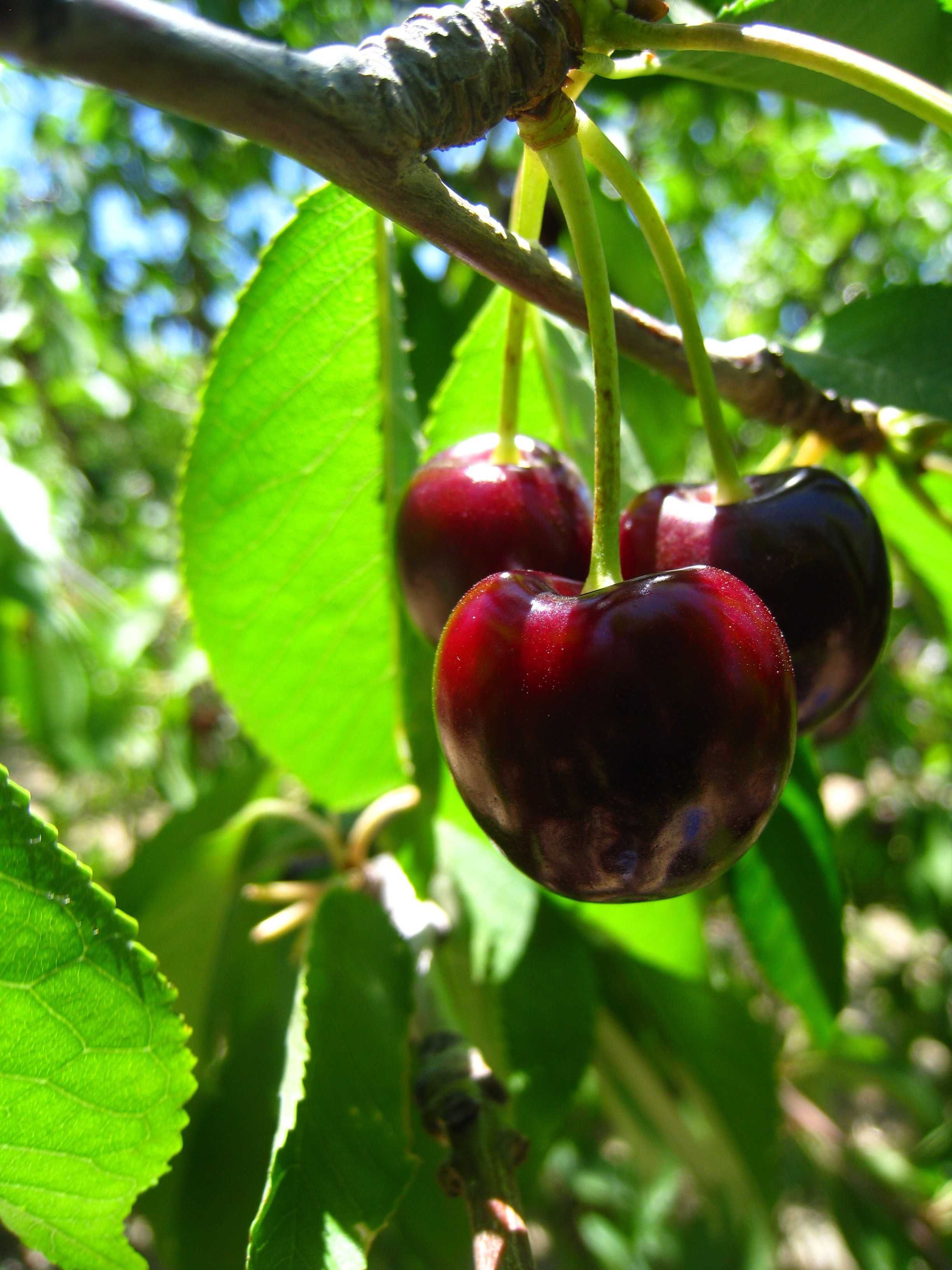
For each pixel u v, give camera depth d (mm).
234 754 407
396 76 66
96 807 483
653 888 82
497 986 161
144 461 622
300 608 148
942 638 182
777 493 98
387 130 65
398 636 153
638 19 82
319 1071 104
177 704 389
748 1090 193
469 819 158
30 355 466
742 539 95
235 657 150
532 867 83
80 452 594
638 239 199
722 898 177
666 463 208
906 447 137
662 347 115
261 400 131
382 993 113
